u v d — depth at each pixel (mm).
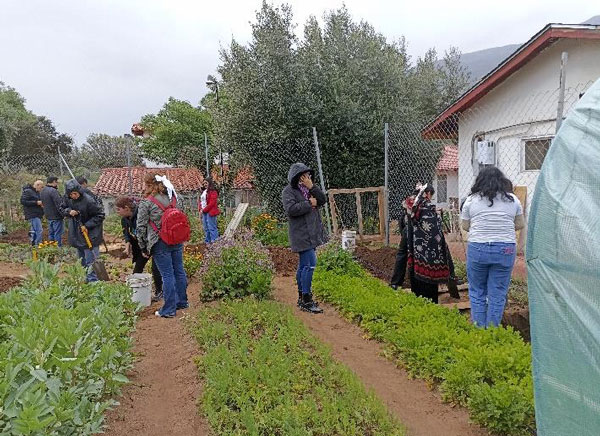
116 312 4465
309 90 15070
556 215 2096
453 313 5934
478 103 11930
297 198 6641
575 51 9641
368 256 10609
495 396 3701
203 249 12133
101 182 26062
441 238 6855
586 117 2154
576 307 1976
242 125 15703
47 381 2830
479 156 11375
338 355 5398
